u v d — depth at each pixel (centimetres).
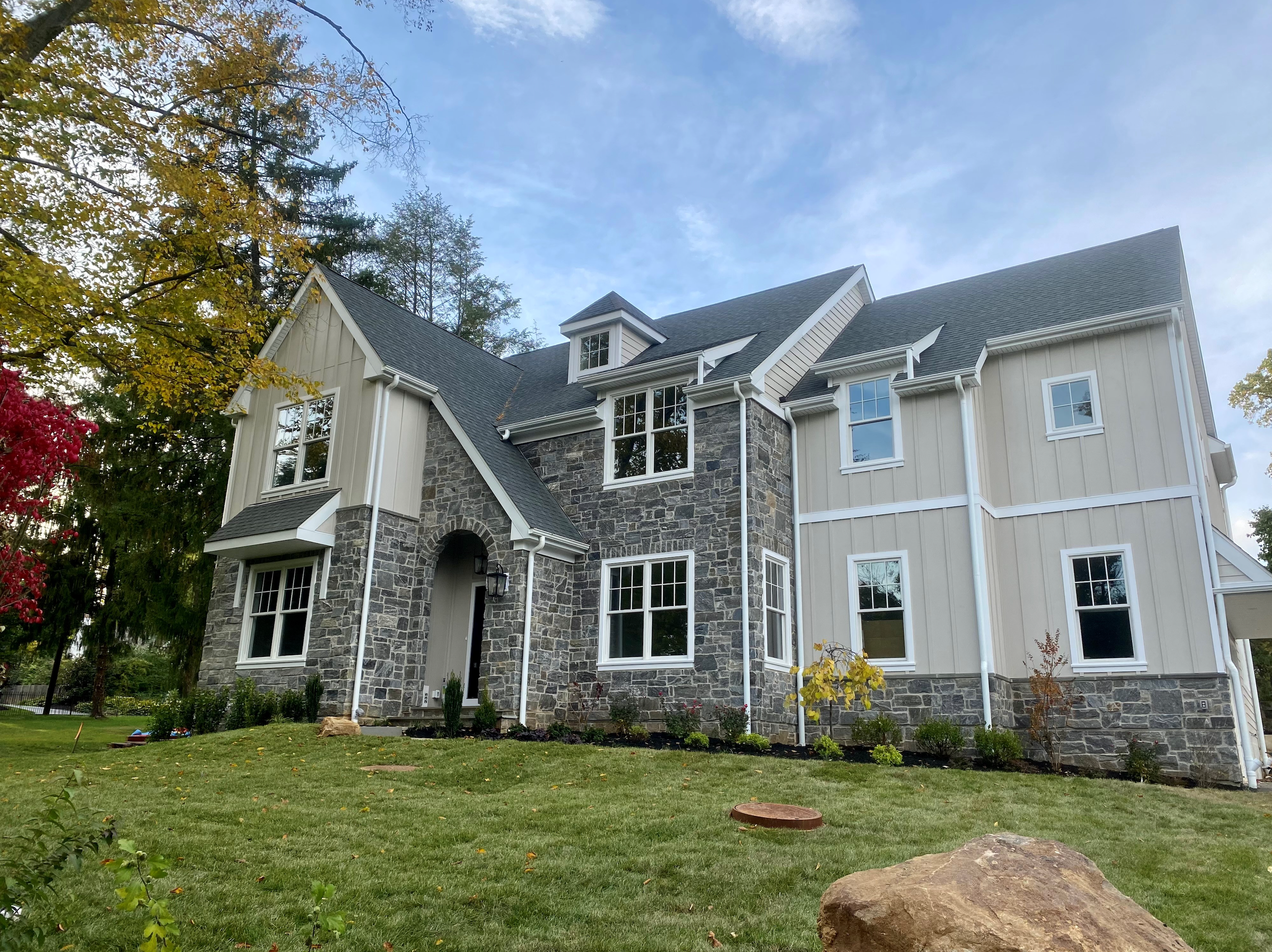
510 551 1583
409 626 1655
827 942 389
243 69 1287
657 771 1084
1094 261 1733
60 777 1083
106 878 607
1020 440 1496
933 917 360
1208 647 1267
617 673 1554
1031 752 1370
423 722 1554
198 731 1574
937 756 1312
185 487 2436
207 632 1805
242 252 1568
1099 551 1383
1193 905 624
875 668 1212
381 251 3077
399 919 562
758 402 1598
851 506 1578
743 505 1503
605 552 1645
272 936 527
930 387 1523
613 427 1723
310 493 1750
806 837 773
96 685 2728
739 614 1459
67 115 1054
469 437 1700
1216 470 1858
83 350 1170
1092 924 365
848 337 1870
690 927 559
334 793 960
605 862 695
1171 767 1255
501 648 1535
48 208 1143
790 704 1244
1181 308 1378
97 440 2347
